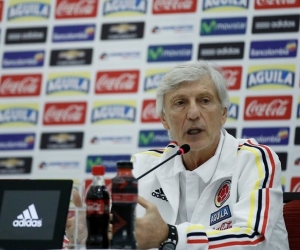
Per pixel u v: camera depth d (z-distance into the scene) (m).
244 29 15.59
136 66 16.08
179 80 8.62
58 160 16.22
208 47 15.73
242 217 7.82
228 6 15.73
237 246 7.43
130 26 16.23
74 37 16.53
